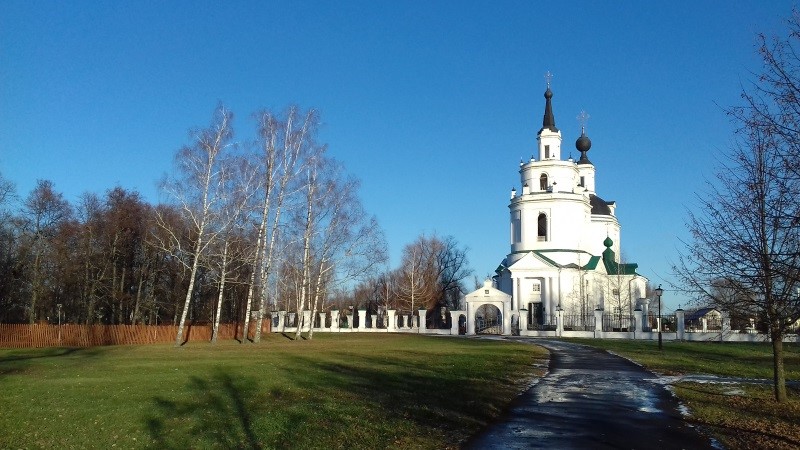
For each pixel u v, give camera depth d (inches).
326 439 559.2
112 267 2655.0
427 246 3981.3
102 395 790.5
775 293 671.1
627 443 562.9
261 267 2111.2
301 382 924.0
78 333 2068.2
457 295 4148.6
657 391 898.1
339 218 2342.5
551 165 3371.1
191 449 527.8
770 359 1493.6
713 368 1240.8
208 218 1889.8
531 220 3346.5
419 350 1676.9
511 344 2032.5
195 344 1998.0
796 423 655.1
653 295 3671.3
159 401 746.2
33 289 2501.2
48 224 2551.7
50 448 542.9
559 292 3161.9
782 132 531.5
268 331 2967.5
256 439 557.3
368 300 4419.3
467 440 571.8
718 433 605.3
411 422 639.1
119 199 2647.6
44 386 868.0
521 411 724.7
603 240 3727.9
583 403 785.6
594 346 1927.9
